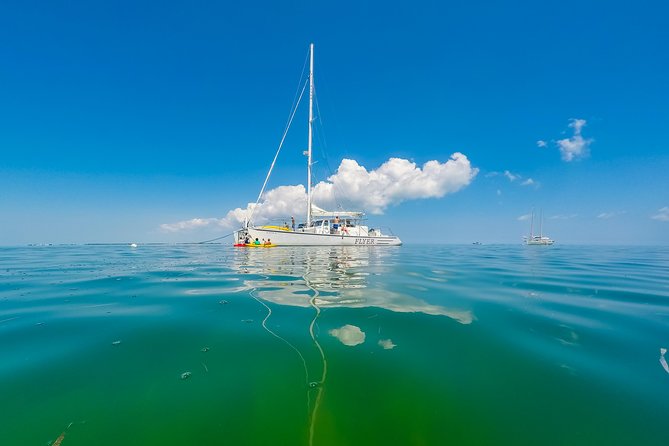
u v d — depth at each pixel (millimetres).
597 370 2361
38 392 1986
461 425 1715
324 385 2115
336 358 2547
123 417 1742
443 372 2318
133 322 3496
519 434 1642
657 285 6391
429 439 1604
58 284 6152
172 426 1672
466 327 3375
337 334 3125
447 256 16406
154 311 3986
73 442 1541
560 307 4305
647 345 2881
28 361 2453
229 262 11312
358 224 28812
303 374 2264
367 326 3395
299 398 1955
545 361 2521
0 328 3271
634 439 1596
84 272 8180
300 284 6188
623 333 3205
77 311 3986
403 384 2137
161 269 8961
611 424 1717
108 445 1527
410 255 17109
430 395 2004
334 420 1746
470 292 5383
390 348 2771
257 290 5492
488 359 2555
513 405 1899
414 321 3584
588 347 2822
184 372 2281
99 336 3035
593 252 22844
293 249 20969
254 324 3434
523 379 2223
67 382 2119
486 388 2094
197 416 1761
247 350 2699
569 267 10453
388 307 4227
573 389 2088
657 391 2062
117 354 2602
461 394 2021
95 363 2422
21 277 7207
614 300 4809
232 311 3988
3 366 2359
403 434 1641
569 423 1728
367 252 19219
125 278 7031
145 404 1869
